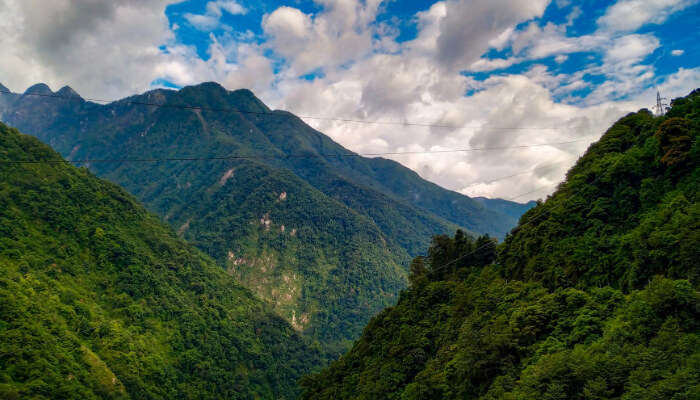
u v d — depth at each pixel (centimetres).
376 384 5794
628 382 2989
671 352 3023
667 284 3428
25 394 7181
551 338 4097
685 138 4825
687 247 3747
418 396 4912
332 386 7288
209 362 12175
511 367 4206
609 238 4916
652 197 4947
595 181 5800
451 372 4841
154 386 9956
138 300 11838
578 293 4372
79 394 7962
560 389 3262
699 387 2564
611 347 3362
